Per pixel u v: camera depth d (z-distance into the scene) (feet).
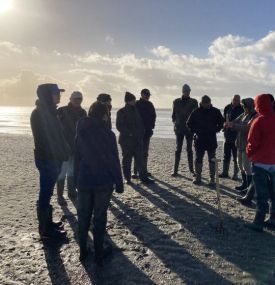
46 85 18.81
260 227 21.38
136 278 15.88
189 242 19.84
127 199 28.25
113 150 16.56
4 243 19.66
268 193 21.34
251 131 20.84
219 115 32.01
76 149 16.72
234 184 33.60
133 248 18.99
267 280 15.71
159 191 30.76
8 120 272.92
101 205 16.65
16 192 31.04
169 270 16.62
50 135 18.86
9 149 63.62
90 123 16.55
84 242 17.31
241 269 16.74
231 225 22.50
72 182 28.45
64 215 24.38
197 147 32.60
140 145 32.76
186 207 26.22
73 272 16.43
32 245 19.42
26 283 15.47
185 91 35.45
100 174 16.35
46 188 19.33
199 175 33.19
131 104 32.30
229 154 36.32
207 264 17.22
